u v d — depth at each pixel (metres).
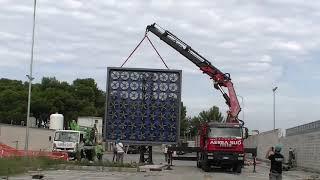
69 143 43.91
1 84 118.50
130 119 36.97
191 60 41.25
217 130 34.12
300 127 47.59
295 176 33.97
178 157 41.97
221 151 33.66
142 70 37.28
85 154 45.34
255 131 77.94
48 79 119.94
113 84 37.22
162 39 41.25
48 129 66.44
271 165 15.51
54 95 108.69
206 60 41.12
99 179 24.08
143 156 40.06
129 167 31.58
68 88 118.62
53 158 34.66
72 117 108.56
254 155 36.38
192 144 49.75
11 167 26.14
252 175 31.36
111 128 36.97
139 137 36.88
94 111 112.88
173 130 36.88
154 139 36.88
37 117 107.00
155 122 36.97
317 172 39.12
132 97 37.09
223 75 40.75
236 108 40.03
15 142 60.72
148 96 37.06
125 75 37.28
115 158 41.75
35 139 65.06
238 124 34.53
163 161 49.00
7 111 103.38
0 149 42.66
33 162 30.66
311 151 42.12
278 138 58.53
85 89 119.25
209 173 31.62
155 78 37.22
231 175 30.55
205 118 113.88
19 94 105.00
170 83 37.19
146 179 24.72
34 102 103.69
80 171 29.91
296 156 47.94
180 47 41.16
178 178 25.81
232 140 33.81
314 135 41.28
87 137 46.50
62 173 27.52
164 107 37.00
